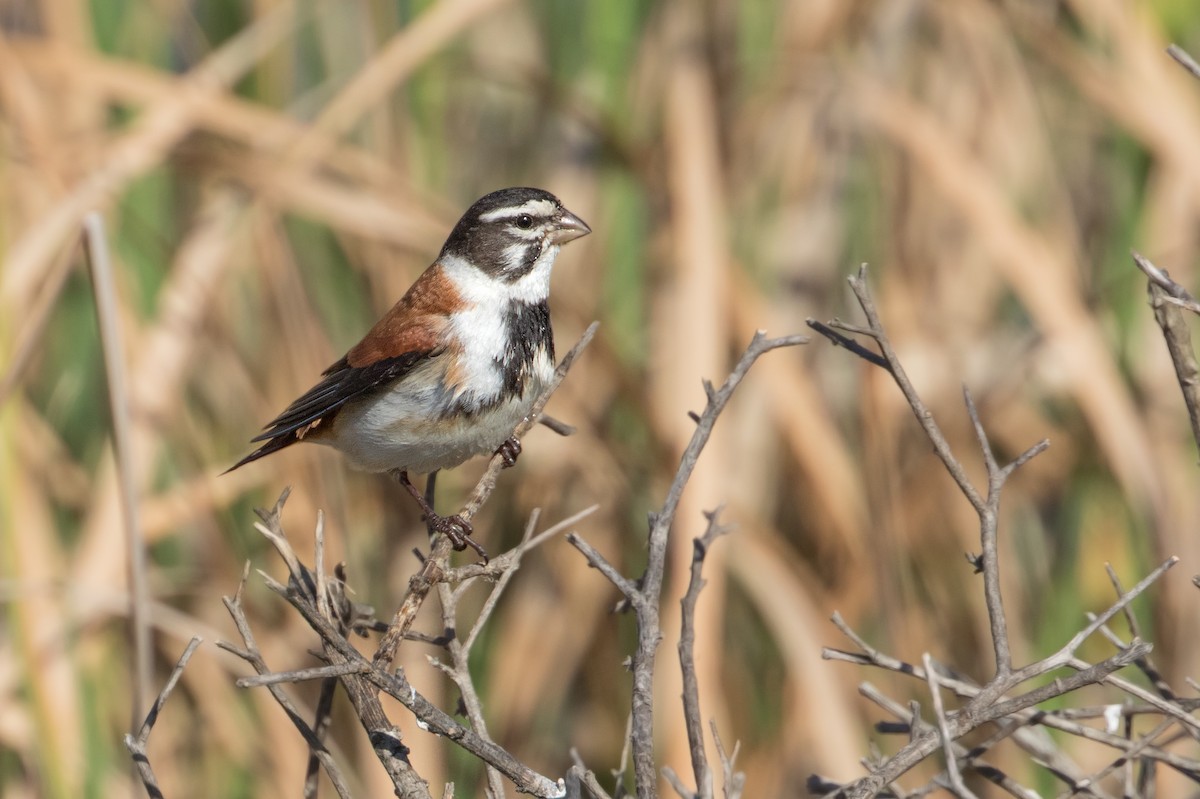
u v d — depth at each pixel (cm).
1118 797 920
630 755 1083
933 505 1146
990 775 592
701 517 952
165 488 1083
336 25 1189
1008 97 1216
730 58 1169
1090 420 998
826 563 1130
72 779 919
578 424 1105
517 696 1073
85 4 1144
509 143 1195
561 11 1184
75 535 1093
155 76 1055
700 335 996
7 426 948
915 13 1215
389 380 821
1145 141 1059
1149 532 1030
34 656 924
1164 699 584
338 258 1147
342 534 1072
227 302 1116
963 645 1124
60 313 1108
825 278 1166
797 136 1171
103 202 1025
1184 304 563
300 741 1015
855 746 966
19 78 1043
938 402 1159
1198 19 1199
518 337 837
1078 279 1180
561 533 1114
